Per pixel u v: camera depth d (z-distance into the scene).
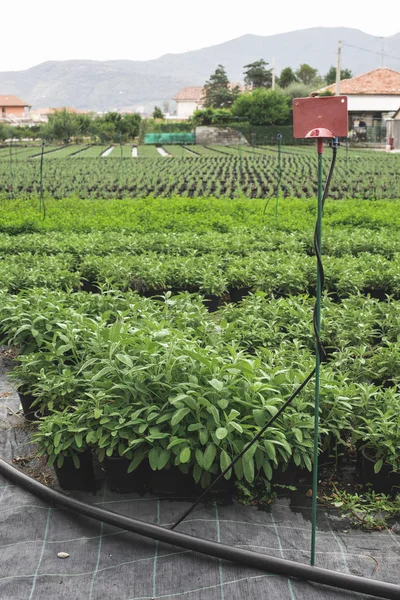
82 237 16.56
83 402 6.41
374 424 5.95
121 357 5.91
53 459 5.69
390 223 19.67
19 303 8.64
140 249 14.95
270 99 83.56
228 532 5.32
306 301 10.42
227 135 81.88
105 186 33.97
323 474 6.29
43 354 7.20
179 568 4.91
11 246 15.26
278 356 7.26
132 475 5.86
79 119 88.56
